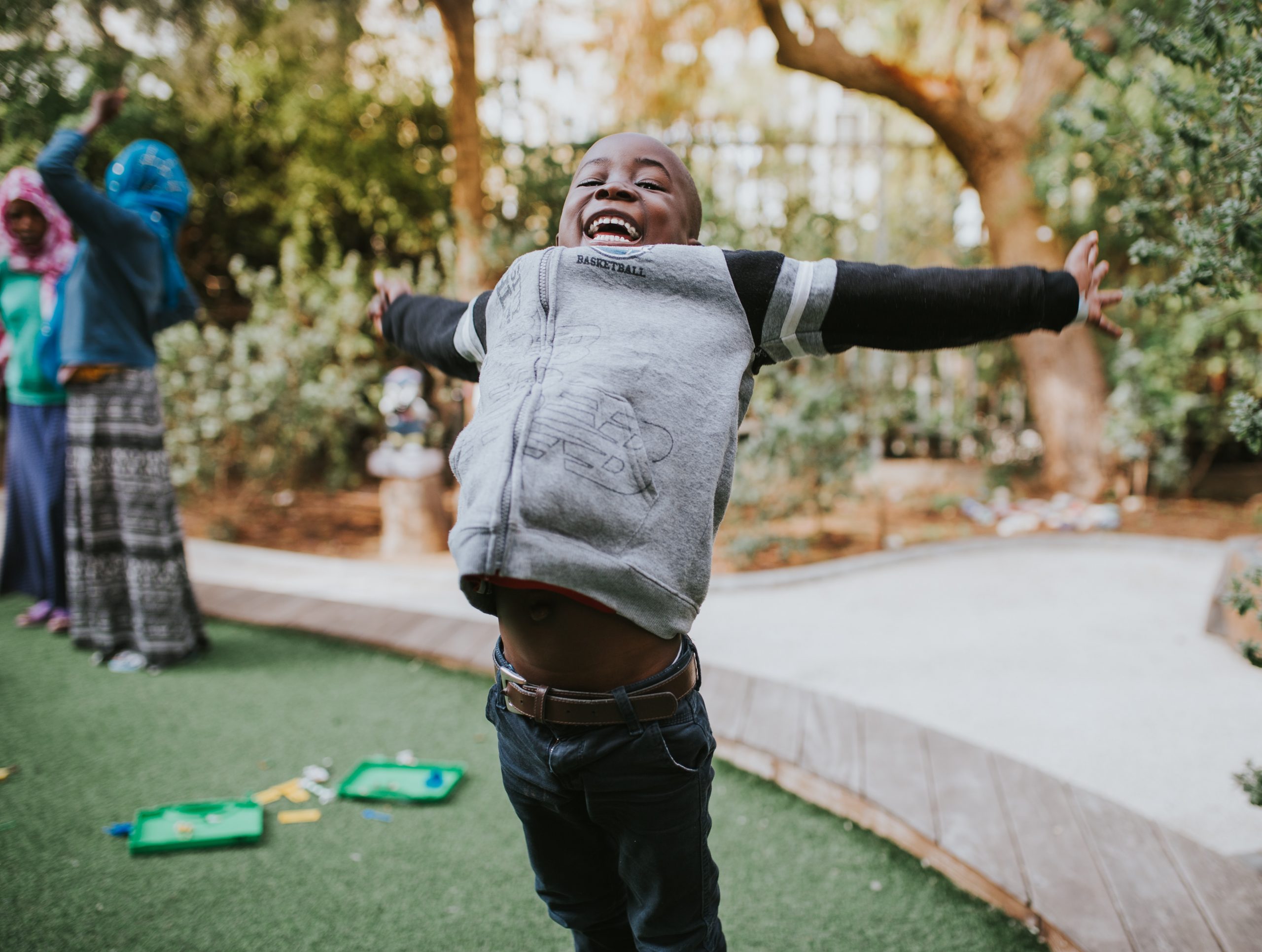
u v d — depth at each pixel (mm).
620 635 1195
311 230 8422
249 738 2887
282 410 6133
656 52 7906
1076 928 1850
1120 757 2887
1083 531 6336
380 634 3770
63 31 5402
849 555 5746
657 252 1230
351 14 6066
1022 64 6980
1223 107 1823
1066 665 3717
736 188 6668
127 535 3402
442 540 5883
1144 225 2266
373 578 5129
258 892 2080
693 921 1297
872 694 3422
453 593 4793
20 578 3939
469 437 1201
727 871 2188
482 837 2326
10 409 3764
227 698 3195
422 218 8492
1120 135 2262
